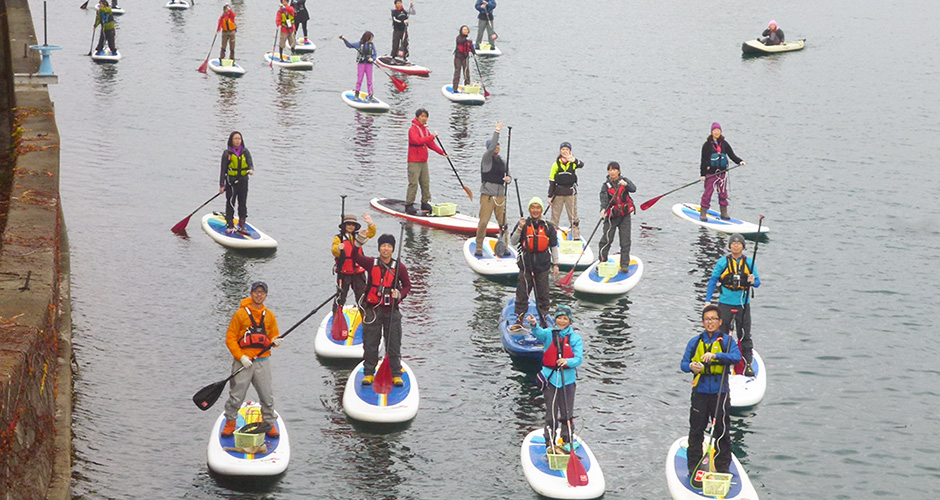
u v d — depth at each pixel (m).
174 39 48.06
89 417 15.49
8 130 26.56
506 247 23.53
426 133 25.97
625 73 44.78
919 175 31.42
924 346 19.58
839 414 16.86
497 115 37.41
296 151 31.64
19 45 30.98
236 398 14.79
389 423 15.97
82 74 40.06
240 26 52.41
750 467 15.20
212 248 23.27
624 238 22.38
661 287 22.33
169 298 20.25
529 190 28.77
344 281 18.34
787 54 49.81
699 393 14.19
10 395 11.16
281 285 21.33
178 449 14.85
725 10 62.41
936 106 40.22
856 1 67.31
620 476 14.74
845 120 37.88
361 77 37.88
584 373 18.03
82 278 20.91
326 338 18.52
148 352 17.84
